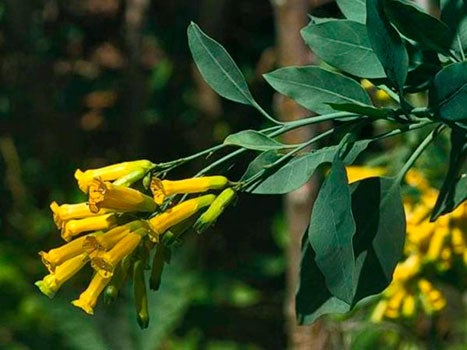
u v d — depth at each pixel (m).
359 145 2.81
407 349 5.55
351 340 5.99
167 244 2.75
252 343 10.44
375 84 2.93
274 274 10.94
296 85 2.91
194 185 2.76
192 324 10.16
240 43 11.09
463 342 6.16
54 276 2.71
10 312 8.92
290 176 2.80
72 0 11.52
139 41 10.70
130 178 2.74
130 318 8.50
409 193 4.42
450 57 2.87
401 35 2.89
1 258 9.27
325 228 2.60
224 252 11.37
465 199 2.93
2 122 10.75
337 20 2.89
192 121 11.10
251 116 10.92
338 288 2.59
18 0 10.64
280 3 6.09
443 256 4.42
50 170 10.80
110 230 2.70
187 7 11.16
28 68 10.84
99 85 11.52
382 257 2.83
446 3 2.89
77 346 8.41
